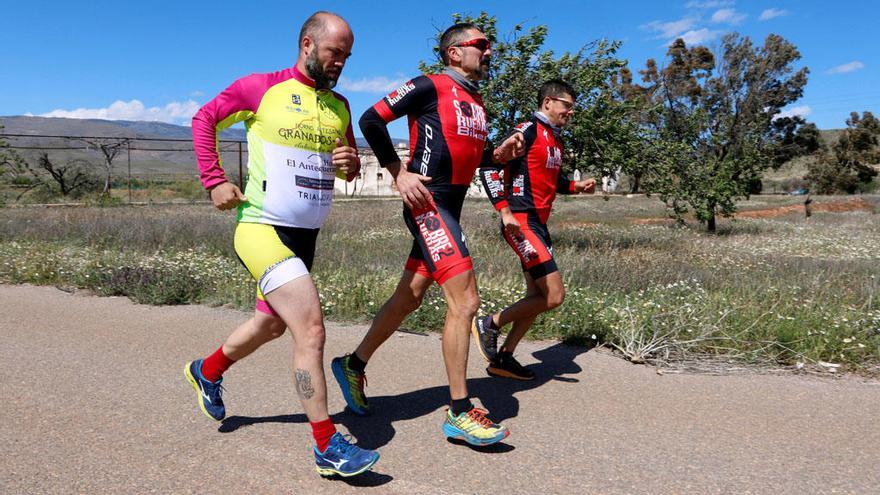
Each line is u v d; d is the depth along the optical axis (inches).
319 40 107.8
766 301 235.0
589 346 195.9
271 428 124.0
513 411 138.0
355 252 398.9
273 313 115.2
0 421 125.0
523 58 498.9
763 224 865.5
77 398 139.0
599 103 504.7
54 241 423.2
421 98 121.4
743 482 105.1
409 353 181.9
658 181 610.2
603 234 629.9
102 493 96.5
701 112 787.4
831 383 161.8
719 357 182.1
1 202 968.3
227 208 108.4
